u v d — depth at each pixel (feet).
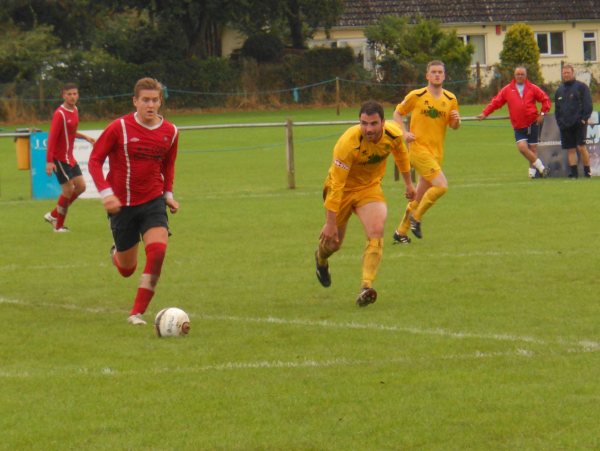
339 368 44.32
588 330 50.19
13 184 140.05
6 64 309.01
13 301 60.90
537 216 91.35
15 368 45.60
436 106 81.05
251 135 223.71
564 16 381.60
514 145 180.75
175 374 43.98
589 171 124.57
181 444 35.19
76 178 89.81
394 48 332.60
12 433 36.65
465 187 115.65
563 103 122.42
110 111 310.65
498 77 326.03
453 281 63.67
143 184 54.90
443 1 382.83
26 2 325.62
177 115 306.35
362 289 56.80
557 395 39.52
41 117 299.58
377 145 56.90
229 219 95.35
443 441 34.94
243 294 61.87
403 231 79.10
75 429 36.99
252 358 46.44
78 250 80.33
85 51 323.78
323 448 34.55
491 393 39.99
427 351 46.83
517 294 59.21
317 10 331.98
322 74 329.11
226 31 382.22
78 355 47.80
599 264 68.03
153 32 339.57
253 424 37.09
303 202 107.24
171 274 68.90
